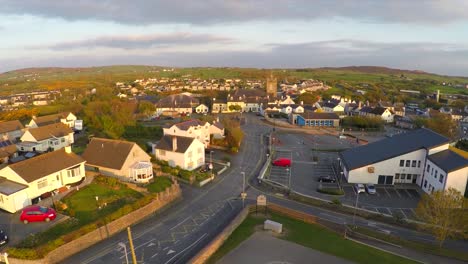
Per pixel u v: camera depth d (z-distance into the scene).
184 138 73.75
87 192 53.97
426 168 64.44
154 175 64.69
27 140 83.25
